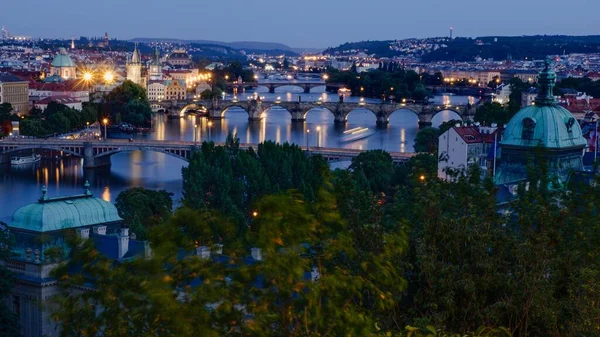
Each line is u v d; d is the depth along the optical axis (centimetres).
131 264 7169
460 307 9550
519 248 9831
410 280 10006
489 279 9606
